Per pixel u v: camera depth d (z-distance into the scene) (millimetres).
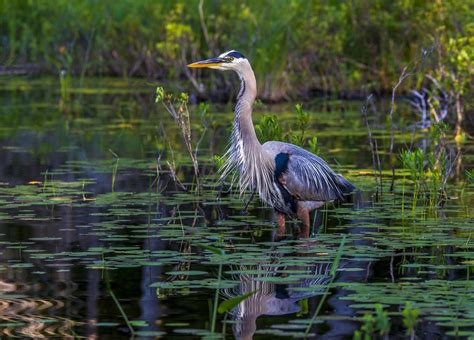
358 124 21078
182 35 26906
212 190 14086
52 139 19188
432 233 11039
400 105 24453
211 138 19188
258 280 9070
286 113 22688
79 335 7398
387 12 26391
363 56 26875
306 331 7496
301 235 11172
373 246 10484
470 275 9211
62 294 8570
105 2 32938
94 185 14250
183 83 28484
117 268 9523
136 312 8023
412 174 12961
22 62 35219
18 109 24750
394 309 8117
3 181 14461
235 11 27422
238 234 11227
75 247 10406
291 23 26125
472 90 20266
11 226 11484
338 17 26562
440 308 8031
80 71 33562
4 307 8156
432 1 24953
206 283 8906
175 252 10195
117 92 28375
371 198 13344
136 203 12961
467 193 13641
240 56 11898
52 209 12539
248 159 11820
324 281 9023
